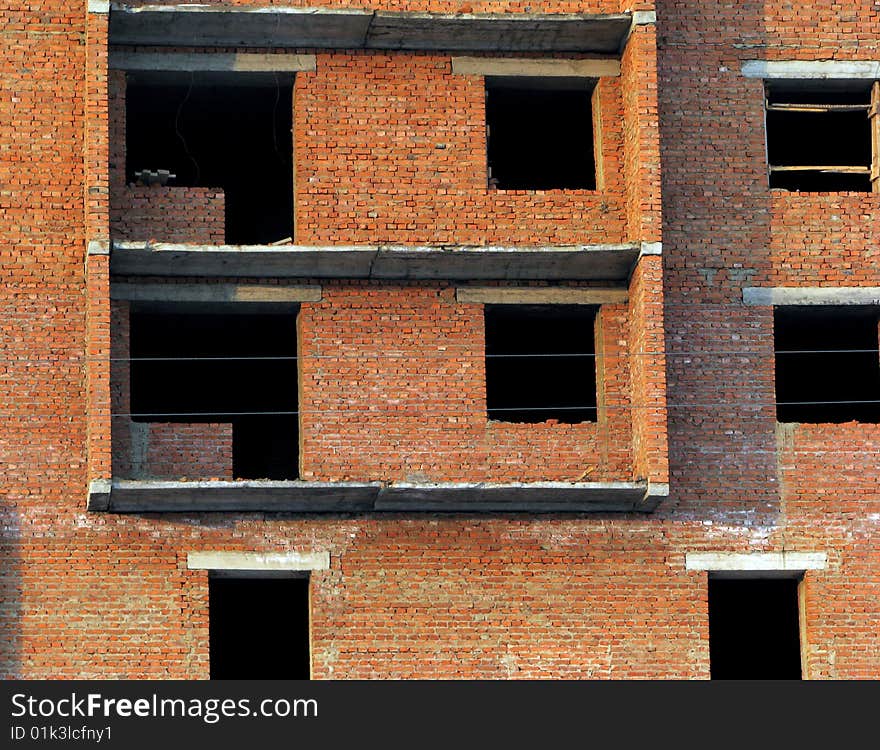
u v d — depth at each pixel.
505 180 88.38
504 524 72.62
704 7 76.44
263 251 71.31
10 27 73.62
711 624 87.12
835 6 76.75
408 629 71.56
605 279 74.44
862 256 75.38
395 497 71.44
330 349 73.12
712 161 75.38
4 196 72.69
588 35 74.62
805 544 73.25
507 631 71.81
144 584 70.88
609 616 72.19
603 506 72.69
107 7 71.50
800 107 76.19
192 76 74.38
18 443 71.25
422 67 74.75
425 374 73.25
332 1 74.06
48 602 70.38
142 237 72.75
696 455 73.56
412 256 72.12
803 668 72.94
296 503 71.56
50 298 72.31
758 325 74.62
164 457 71.69
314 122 74.00
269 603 86.38
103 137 70.88
